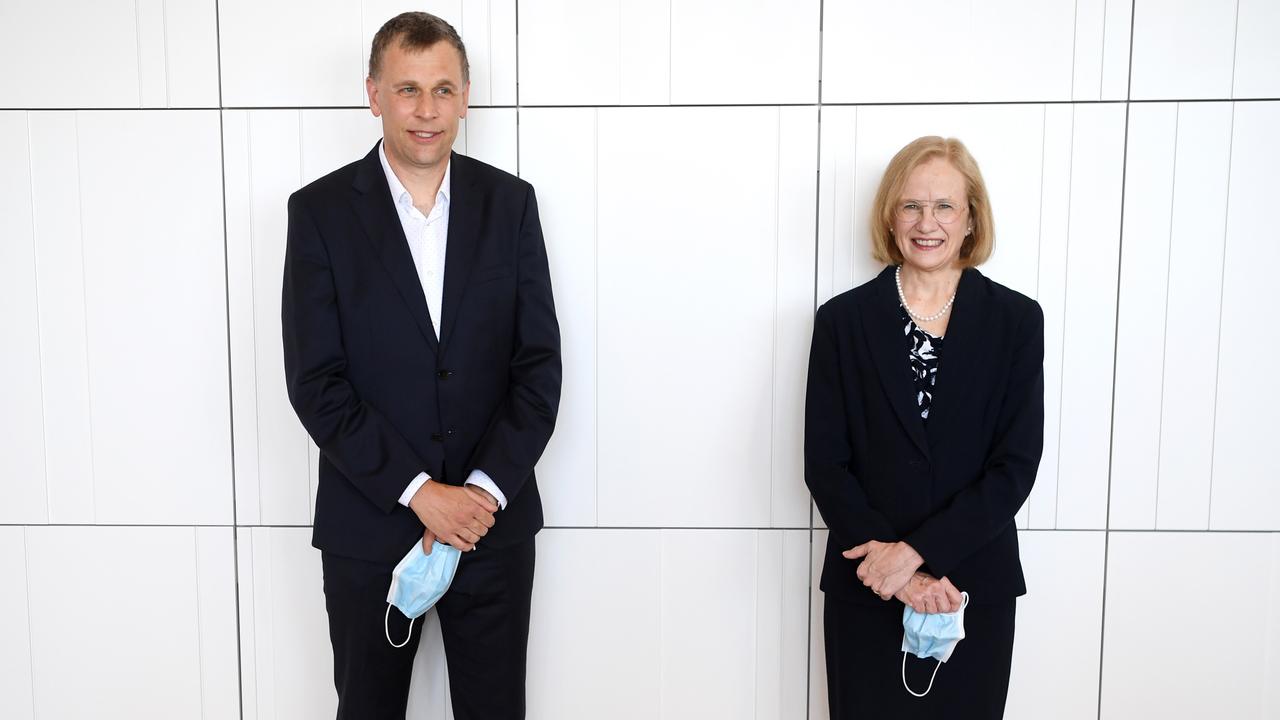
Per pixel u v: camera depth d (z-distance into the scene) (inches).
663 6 83.7
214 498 88.4
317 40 84.4
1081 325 85.7
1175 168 84.2
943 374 71.6
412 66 70.5
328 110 85.0
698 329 86.4
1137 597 87.5
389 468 70.0
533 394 74.1
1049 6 83.1
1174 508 86.8
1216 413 86.0
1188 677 88.0
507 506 75.4
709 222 85.4
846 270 85.6
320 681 89.7
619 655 89.2
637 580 88.6
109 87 85.1
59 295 86.8
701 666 89.2
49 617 89.4
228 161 85.6
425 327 72.4
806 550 88.0
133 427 87.9
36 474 88.2
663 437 87.4
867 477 73.5
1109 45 83.3
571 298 86.4
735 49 84.0
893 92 84.1
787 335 86.3
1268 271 84.8
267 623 89.4
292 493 88.2
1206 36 83.1
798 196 85.0
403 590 71.9
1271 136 83.8
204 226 86.2
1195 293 85.1
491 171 77.2
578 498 88.0
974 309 72.3
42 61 85.0
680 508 87.9
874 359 72.7
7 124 85.5
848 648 74.4
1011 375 72.4
